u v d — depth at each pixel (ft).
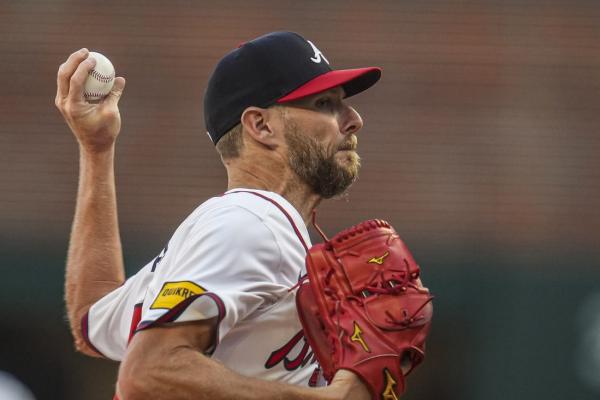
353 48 111.75
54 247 107.86
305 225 32.42
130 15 112.47
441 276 106.42
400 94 110.93
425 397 108.78
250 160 32.17
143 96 110.93
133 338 27.09
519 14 112.06
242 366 29.07
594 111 110.73
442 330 106.11
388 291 28.35
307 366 30.30
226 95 32.35
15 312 107.86
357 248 28.91
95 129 34.86
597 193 108.88
